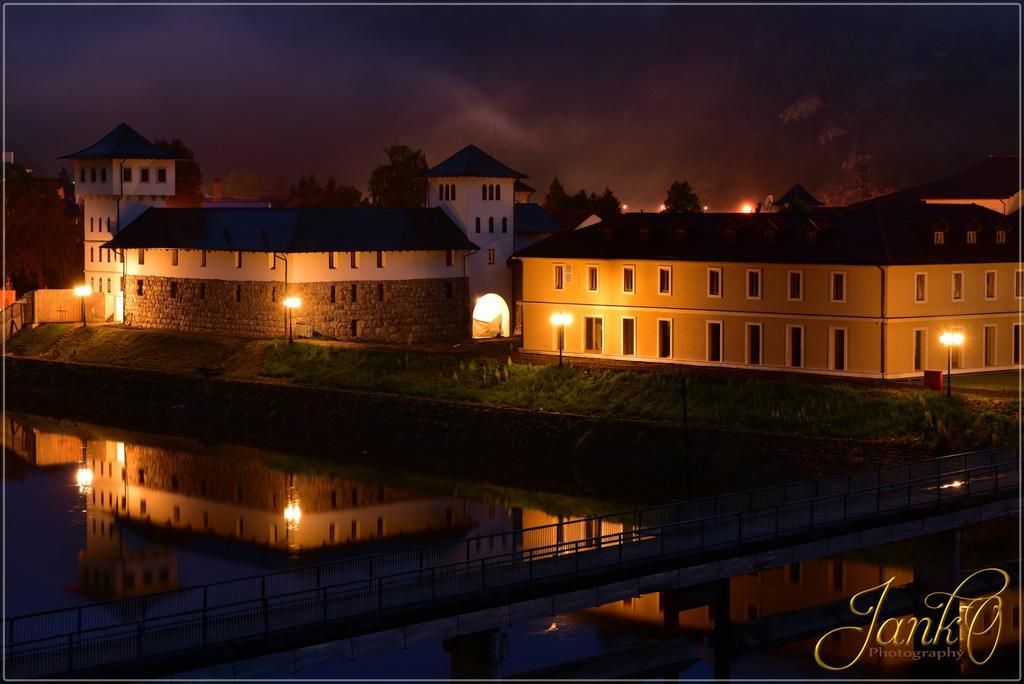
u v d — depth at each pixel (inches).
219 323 4379.9
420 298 4370.1
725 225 3393.2
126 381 4175.7
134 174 4758.9
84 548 2432.3
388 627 1615.4
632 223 3619.6
